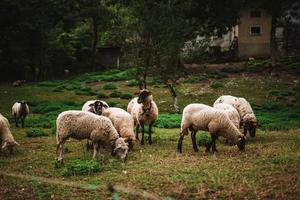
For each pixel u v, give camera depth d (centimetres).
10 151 1517
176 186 1104
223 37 5925
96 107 1583
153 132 2045
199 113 1476
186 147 1638
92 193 1066
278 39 5378
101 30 6275
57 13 5066
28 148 1638
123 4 4053
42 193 1069
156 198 1012
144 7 3012
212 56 5422
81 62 6191
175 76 3259
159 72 3033
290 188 1059
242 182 1118
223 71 4397
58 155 1351
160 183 1131
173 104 3177
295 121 2353
